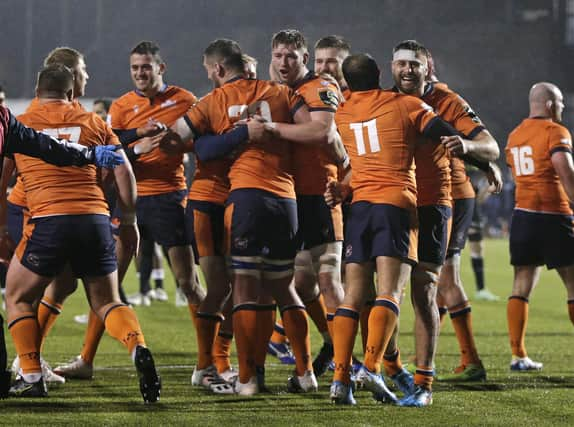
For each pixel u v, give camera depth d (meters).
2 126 17.31
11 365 25.33
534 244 25.27
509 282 60.25
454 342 32.06
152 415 17.83
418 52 20.77
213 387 20.84
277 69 21.98
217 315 21.88
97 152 18.33
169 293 49.53
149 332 33.62
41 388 19.50
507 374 24.52
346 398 19.02
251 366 20.41
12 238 22.28
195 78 153.50
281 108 20.56
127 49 153.12
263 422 17.19
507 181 122.69
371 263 19.23
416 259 19.11
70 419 17.30
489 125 147.75
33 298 19.38
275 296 20.83
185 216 22.67
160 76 25.28
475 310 43.59
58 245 18.66
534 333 34.97
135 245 20.84
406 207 18.91
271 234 20.06
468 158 19.50
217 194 21.84
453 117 20.41
